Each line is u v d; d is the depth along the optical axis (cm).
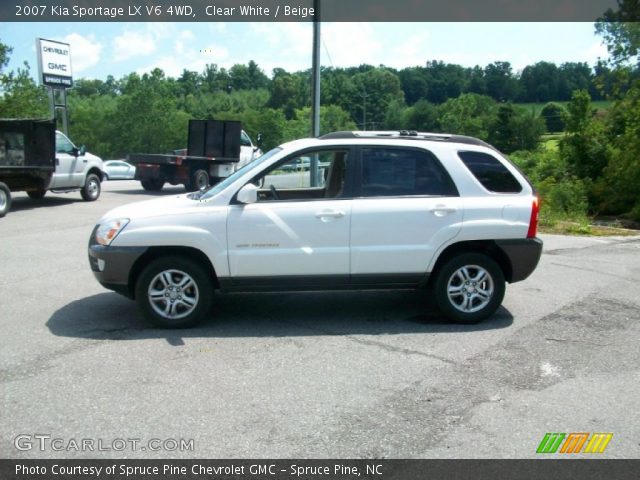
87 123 7844
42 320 627
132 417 409
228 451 369
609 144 2077
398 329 607
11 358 516
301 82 8988
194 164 2103
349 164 605
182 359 516
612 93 2136
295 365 505
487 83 10388
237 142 2169
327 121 7438
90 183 1797
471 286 620
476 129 8575
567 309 685
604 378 484
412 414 418
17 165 1583
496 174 621
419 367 504
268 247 587
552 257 1016
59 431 391
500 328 612
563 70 10212
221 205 589
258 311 668
